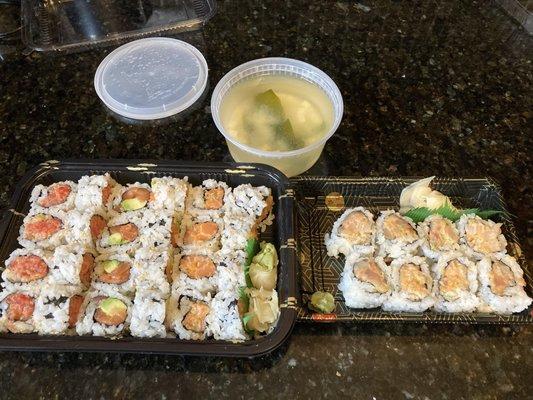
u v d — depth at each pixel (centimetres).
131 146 44
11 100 47
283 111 40
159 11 54
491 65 51
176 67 49
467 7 56
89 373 32
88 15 53
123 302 34
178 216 38
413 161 43
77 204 37
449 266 36
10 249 36
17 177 42
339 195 40
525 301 34
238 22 53
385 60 51
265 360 33
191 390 32
